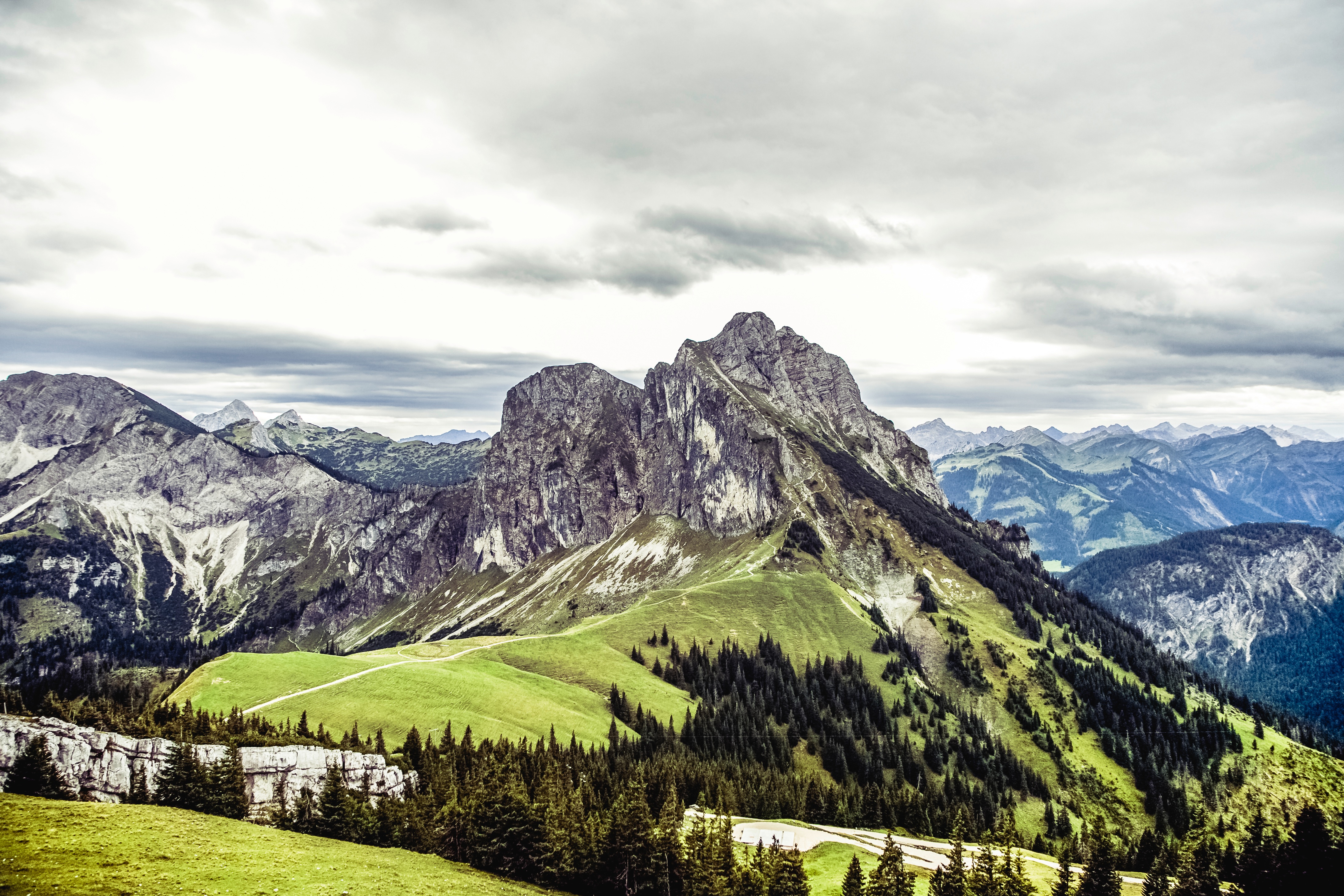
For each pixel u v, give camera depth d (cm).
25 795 8269
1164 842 15788
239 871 6450
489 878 9019
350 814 10325
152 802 9719
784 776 17412
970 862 12119
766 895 9431
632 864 9400
